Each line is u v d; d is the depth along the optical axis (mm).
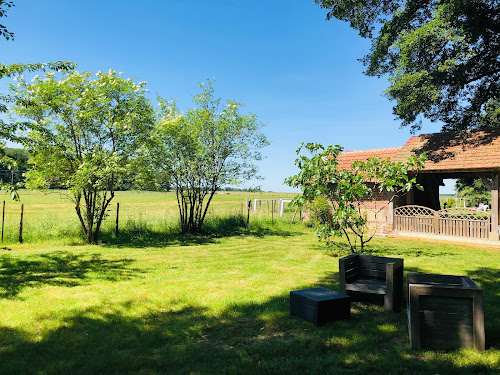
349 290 6805
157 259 11391
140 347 4742
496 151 16281
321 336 5145
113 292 7418
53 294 7312
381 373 4066
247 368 4152
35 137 14102
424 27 18656
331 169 9656
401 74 20328
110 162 14500
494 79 20797
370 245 14461
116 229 16703
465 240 15844
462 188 41500
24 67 10242
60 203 47969
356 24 20469
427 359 4395
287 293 7340
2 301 6801
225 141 18859
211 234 18516
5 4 8805
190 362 4332
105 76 15211
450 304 4664
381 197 19125
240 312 6172
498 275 8891
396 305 6484
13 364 4250
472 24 16562
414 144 20031
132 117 15156
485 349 4594
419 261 10789
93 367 4184
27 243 14703
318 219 19266
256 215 24469
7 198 57281
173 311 6273
